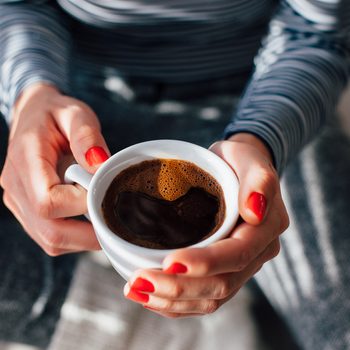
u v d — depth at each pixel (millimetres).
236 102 684
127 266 378
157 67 642
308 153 660
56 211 434
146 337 703
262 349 708
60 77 536
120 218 388
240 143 436
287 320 639
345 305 574
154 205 395
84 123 448
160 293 372
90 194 389
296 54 554
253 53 656
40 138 465
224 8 593
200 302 406
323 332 578
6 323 675
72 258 718
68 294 703
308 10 563
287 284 608
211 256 363
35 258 683
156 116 671
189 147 417
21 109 503
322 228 608
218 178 409
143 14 587
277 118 484
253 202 384
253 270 423
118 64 646
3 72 547
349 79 593
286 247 616
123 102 682
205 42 626
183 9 585
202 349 704
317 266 593
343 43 570
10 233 686
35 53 548
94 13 595
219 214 396
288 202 630
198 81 667
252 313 733
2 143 629
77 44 644
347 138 687
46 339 682
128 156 412
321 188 633
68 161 477
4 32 571
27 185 449
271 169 415
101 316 701
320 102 521
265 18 642
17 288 676
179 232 385
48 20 589
